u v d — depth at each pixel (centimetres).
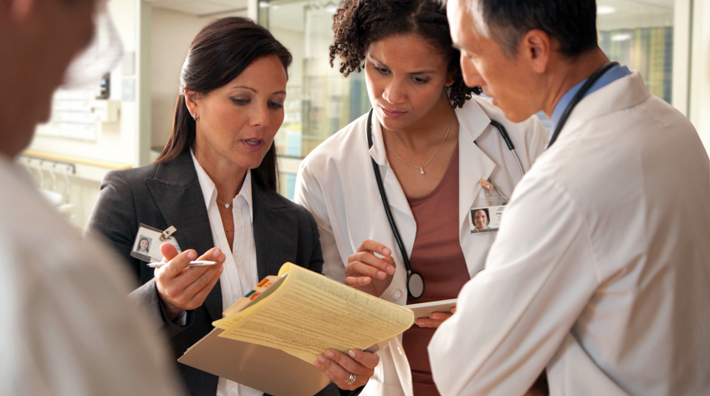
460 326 84
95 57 41
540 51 80
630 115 80
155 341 38
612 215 74
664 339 78
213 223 121
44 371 29
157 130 548
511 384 83
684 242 78
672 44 231
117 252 110
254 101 114
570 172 76
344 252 152
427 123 148
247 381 111
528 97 88
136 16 486
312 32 343
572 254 76
